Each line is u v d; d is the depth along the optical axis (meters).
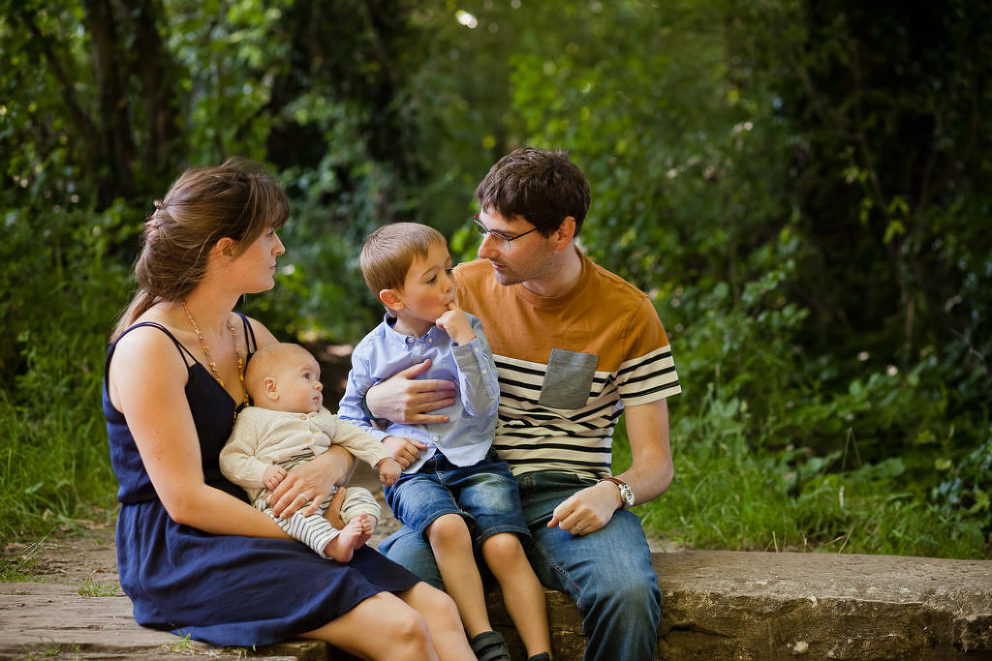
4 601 2.76
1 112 6.00
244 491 2.59
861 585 2.83
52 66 6.39
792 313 5.91
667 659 2.86
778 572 2.95
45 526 3.93
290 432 2.57
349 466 2.68
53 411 4.66
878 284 7.38
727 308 6.54
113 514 4.14
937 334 6.79
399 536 2.87
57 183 6.39
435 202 12.05
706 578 2.91
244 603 2.38
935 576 2.90
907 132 7.36
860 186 7.46
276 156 12.87
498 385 2.91
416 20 12.25
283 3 10.03
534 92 8.87
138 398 2.41
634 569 2.67
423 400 2.91
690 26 8.19
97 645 2.32
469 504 2.84
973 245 6.53
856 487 4.68
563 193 2.84
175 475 2.41
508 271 2.90
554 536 2.83
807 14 7.48
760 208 7.43
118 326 2.65
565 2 12.30
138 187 6.73
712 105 8.01
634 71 8.34
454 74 14.28
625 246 7.04
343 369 8.45
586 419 3.02
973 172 7.03
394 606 2.37
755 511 4.25
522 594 2.74
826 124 7.33
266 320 7.61
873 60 7.30
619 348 2.98
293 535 2.47
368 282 2.96
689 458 4.88
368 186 11.85
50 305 5.29
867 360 6.95
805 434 5.31
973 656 2.71
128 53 6.73
